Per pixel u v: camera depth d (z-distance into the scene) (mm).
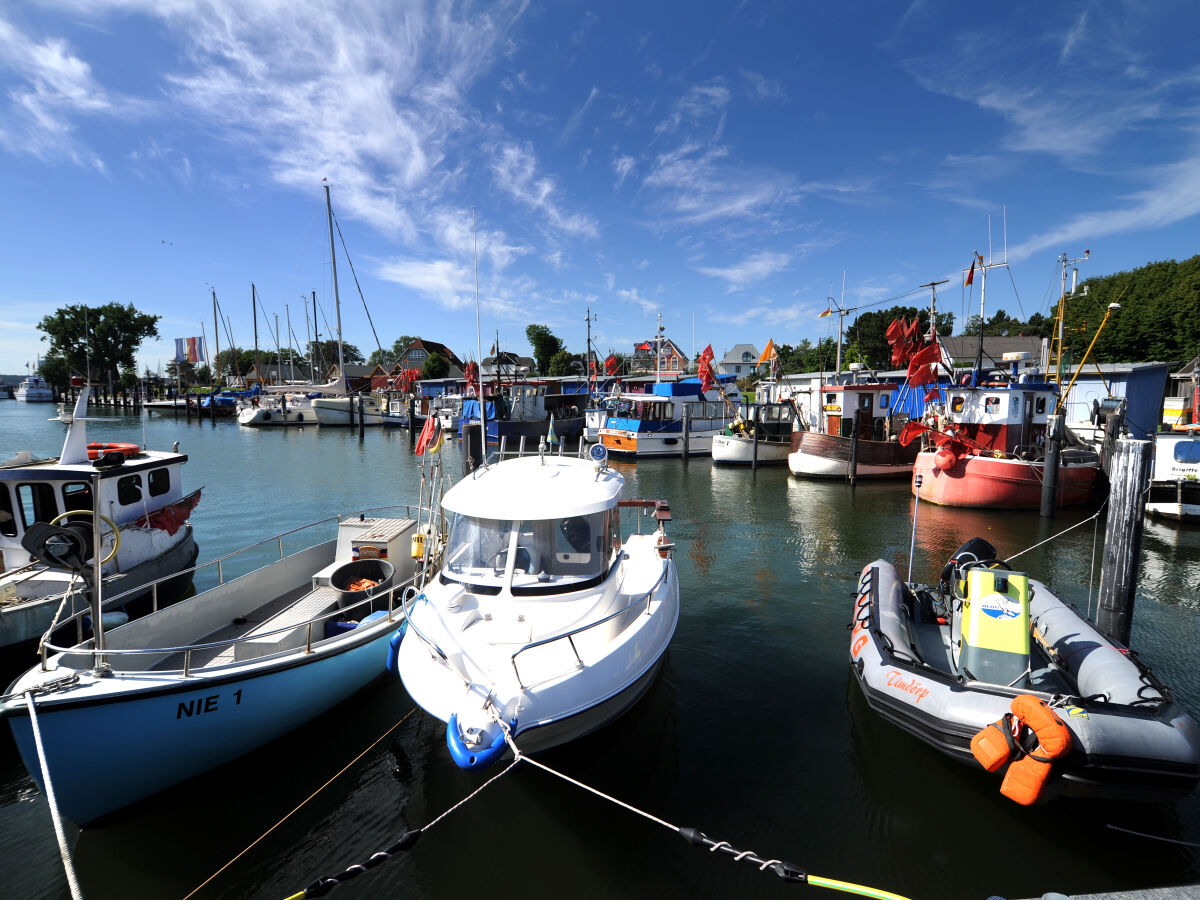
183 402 61719
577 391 45500
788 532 14531
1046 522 15289
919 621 7281
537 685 4453
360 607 7328
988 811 4824
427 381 51188
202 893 4242
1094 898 3168
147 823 4824
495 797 5082
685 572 11328
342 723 6133
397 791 5219
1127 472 6383
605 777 5309
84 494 8039
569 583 5406
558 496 5652
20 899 4160
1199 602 9508
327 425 44656
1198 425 15211
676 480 22469
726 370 81938
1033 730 4137
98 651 4672
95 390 69562
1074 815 4715
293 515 16672
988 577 5430
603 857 4488
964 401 18125
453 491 6035
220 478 22719
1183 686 6840
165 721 4723
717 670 7324
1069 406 24766
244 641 5613
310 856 4543
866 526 15094
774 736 5934
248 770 5406
